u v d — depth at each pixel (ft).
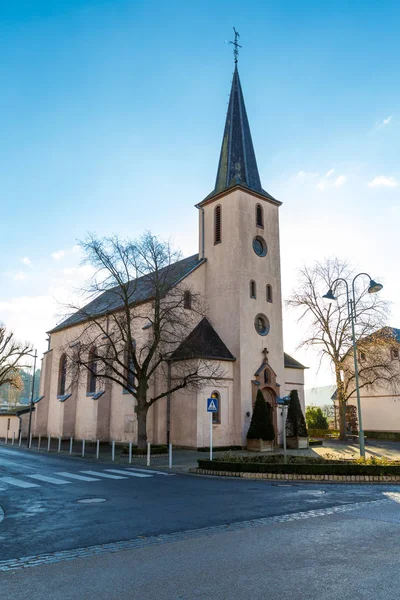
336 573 20.71
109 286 87.92
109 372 100.89
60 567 22.09
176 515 33.01
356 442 116.67
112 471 62.28
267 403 103.09
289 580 19.89
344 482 50.80
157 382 96.48
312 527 29.19
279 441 100.83
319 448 98.68
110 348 95.09
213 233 111.75
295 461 61.16
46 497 41.75
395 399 139.23
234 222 107.04
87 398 122.72
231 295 103.76
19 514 34.65
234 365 99.09
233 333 101.30
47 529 29.68
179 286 104.47
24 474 59.11
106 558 23.31
